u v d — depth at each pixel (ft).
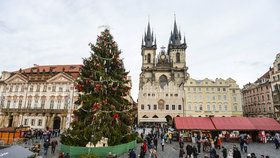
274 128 147.23
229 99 278.05
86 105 95.09
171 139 136.98
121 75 105.50
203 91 281.54
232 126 148.15
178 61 355.56
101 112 93.45
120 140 98.32
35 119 214.48
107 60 104.27
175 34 379.96
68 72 227.40
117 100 102.94
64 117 208.85
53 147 94.84
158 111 276.00
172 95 280.72
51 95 218.59
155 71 338.34
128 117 102.78
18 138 126.00
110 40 109.91
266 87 268.62
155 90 282.77
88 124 95.55
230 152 101.65
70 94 213.87
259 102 283.38
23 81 226.79
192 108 276.00
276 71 249.75
